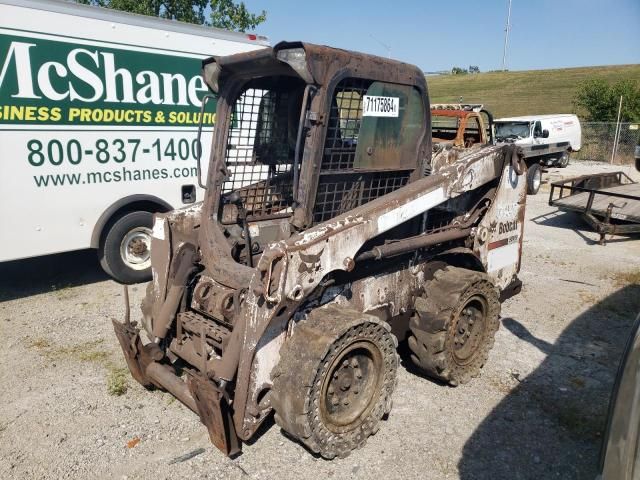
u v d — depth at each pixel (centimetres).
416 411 376
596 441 349
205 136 689
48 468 320
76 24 557
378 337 332
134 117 616
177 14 1477
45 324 524
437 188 377
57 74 551
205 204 377
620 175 1127
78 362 449
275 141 405
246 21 1532
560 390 409
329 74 312
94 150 589
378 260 363
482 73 5503
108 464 323
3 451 336
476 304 411
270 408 318
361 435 332
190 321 352
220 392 294
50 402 389
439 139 1155
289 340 316
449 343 385
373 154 363
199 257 375
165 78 637
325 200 346
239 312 317
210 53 679
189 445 341
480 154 427
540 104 3478
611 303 594
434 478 311
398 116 374
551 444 345
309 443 305
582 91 2589
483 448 339
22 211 546
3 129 523
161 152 647
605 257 781
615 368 447
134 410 379
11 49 518
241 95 379
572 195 990
